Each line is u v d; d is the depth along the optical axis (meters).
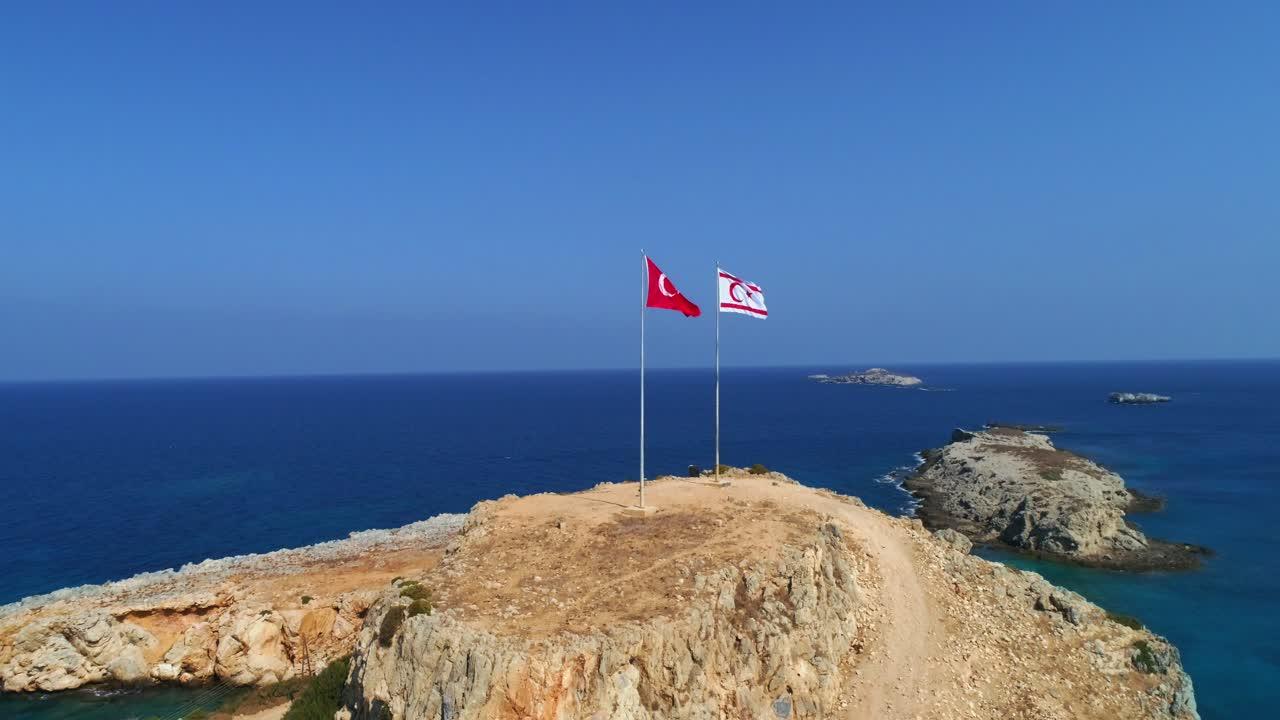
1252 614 60.06
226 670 43.62
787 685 29.53
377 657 27.33
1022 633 40.28
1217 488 105.25
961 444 126.25
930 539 47.59
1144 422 186.12
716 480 49.50
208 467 129.38
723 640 28.78
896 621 37.31
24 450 153.12
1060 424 183.62
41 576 69.94
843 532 42.72
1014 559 74.94
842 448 147.88
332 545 69.06
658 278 40.56
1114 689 37.81
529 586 30.31
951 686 33.81
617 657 25.39
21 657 42.94
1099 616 43.81
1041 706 34.28
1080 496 83.38
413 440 166.38
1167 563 72.19
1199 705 45.22
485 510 41.62
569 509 40.78
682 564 32.09
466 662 24.77
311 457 140.75
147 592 53.12
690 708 26.38
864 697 31.91
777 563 33.47
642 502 40.50
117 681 43.62
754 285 48.53
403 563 59.41
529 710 23.56
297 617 45.25
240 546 80.00
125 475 121.56
